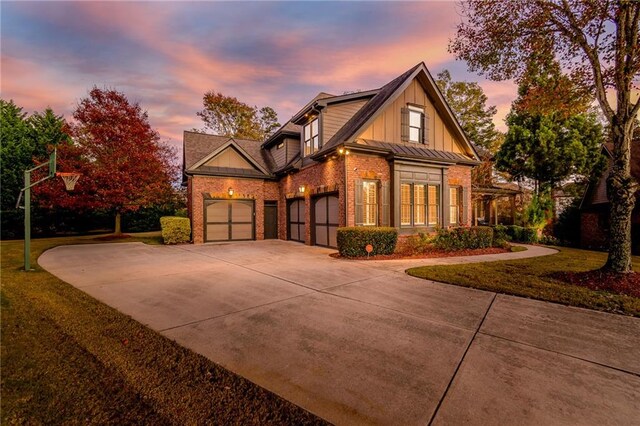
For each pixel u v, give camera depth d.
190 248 12.27
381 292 5.47
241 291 5.56
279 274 7.03
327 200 12.05
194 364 2.83
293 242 14.61
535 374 2.72
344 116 12.83
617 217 6.02
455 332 3.67
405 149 11.41
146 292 5.51
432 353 3.12
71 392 2.32
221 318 4.14
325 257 9.67
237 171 15.37
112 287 5.88
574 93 7.13
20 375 2.55
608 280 5.73
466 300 4.98
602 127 16.14
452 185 12.60
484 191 16.73
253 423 2.02
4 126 18.45
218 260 9.15
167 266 8.15
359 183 10.62
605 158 14.85
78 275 6.97
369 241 9.45
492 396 2.38
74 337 3.38
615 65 6.07
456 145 13.34
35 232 18.80
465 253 10.34
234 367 2.81
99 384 2.45
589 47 6.29
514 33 6.64
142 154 15.39
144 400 2.25
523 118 17.19
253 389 2.43
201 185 14.47
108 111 15.12
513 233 16.05
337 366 2.84
